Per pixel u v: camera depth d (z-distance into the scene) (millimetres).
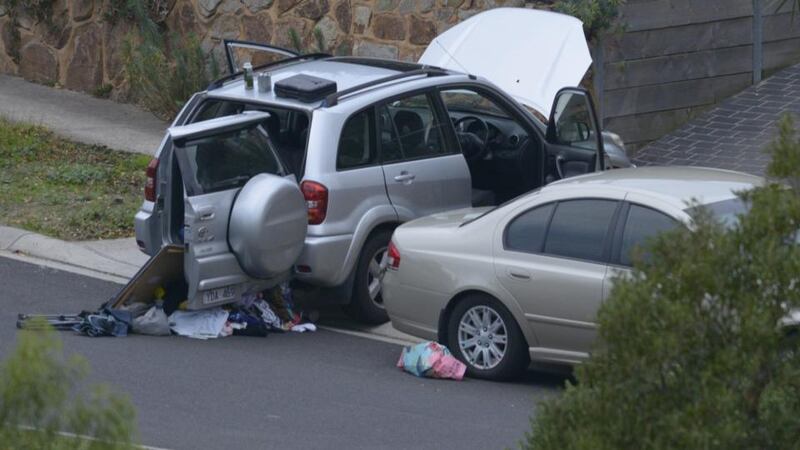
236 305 38219
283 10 62594
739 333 15453
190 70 63688
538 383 34500
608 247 32188
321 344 37750
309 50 61594
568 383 17453
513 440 28969
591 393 16203
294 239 37062
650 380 15617
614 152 46156
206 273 36438
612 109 55219
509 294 33719
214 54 65750
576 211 33125
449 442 28703
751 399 15766
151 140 61781
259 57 63750
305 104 38531
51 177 55031
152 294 37750
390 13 58656
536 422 17125
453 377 34438
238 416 30172
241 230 36406
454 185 41000
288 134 39844
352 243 38250
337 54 60906
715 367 15430
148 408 30375
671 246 16078
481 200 43688
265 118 37812
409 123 40219
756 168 52375
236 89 40094
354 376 34406
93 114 66500
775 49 60312
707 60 57938
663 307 15500
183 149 36156
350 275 38781
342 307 40125
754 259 15609
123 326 36906
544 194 33969
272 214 36406
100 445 16578
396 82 40188
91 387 19031
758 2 59188
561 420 16516
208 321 37531
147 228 39312
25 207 50969
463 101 44594
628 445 15641
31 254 46406
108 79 70000
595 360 16172
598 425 15875
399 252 36312
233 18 64750
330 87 39188
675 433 15297
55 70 72188
